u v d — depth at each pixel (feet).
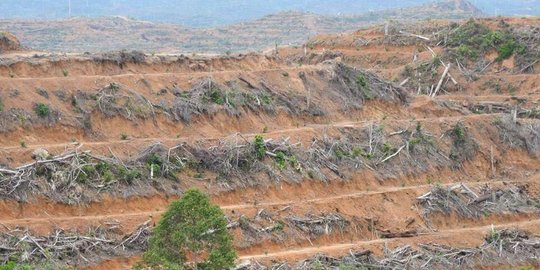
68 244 146.61
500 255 185.06
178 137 186.09
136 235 154.20
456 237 186.50
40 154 159.74
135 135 181.57
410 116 240.12
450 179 215.10
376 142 209.56
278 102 212.84
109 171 164.66
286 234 170.91
